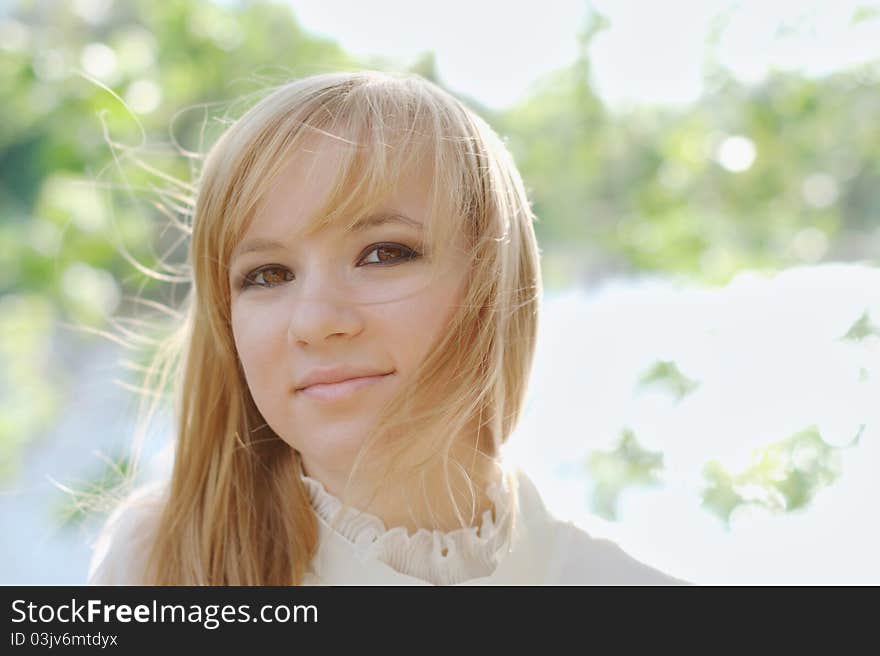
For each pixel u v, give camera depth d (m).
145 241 2.16
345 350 0.83
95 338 2.31
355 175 0.85
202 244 0.96
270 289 0.89
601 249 2.59
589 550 1.00
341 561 0.93
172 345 1.26
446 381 0.87
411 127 0.89
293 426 0.88
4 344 2.34
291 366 0.86
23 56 2.23
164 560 1.02
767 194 2.34
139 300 1.37
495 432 0.94
